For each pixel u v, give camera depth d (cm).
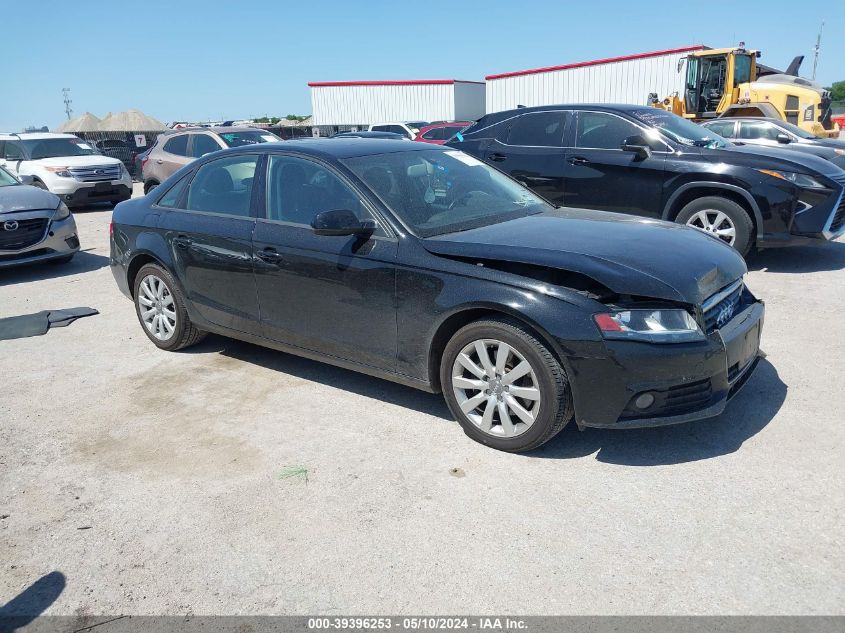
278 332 444
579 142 780
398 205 392
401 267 369
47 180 1427
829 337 504
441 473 338
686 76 1753
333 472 344
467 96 3194
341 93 3316
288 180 436
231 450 371
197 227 477
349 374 472
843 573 256
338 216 373
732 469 329
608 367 316
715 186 696
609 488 318
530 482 326
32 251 828
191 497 327
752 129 1287
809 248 829
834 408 386
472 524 296
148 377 481
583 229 389
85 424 410
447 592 256
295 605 254
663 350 315
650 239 371
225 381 468
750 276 697
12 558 288
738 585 252
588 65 2422
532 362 332
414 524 298
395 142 474
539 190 804
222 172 479
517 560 272
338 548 285
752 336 361
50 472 355
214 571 274
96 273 845
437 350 374
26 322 619
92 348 548
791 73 1998
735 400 402
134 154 2505
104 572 277
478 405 363
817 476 320
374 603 253
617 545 278
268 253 429
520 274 339
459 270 351
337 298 401
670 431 370
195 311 495
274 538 293
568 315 320
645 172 731
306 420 404
